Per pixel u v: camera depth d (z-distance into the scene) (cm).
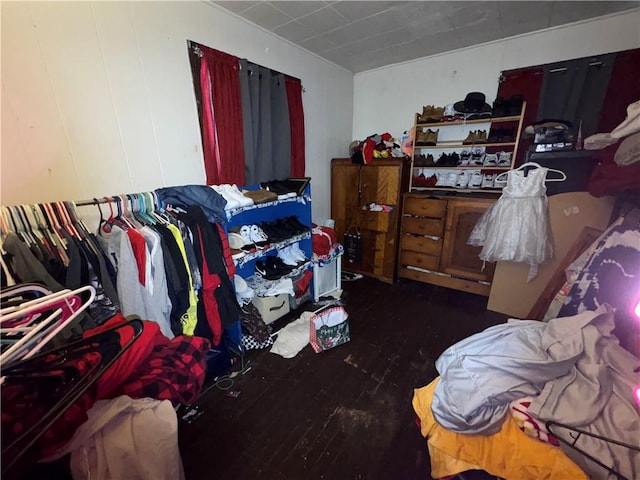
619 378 94
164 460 77
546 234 209
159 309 132
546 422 86
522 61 249
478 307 257
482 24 222
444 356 126
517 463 91
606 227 194
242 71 205
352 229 326
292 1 185
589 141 175
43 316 77
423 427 116
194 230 151
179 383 92
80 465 69
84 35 134
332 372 180
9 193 121
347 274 334
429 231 284
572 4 195
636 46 208
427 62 294
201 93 187
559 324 113
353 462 126
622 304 133
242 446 133
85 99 138
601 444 79
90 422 70
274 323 232
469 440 101
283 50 245
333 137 327
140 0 151
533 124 227
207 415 150
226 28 197
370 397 161
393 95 323
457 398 103
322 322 205
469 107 254
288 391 165
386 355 196
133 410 77
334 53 278
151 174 170
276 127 246
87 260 114
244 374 178
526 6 197
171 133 176
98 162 147
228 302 167
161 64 165
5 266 96
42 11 121
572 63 227
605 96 218
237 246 192
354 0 185
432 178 293
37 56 122
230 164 209
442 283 291
